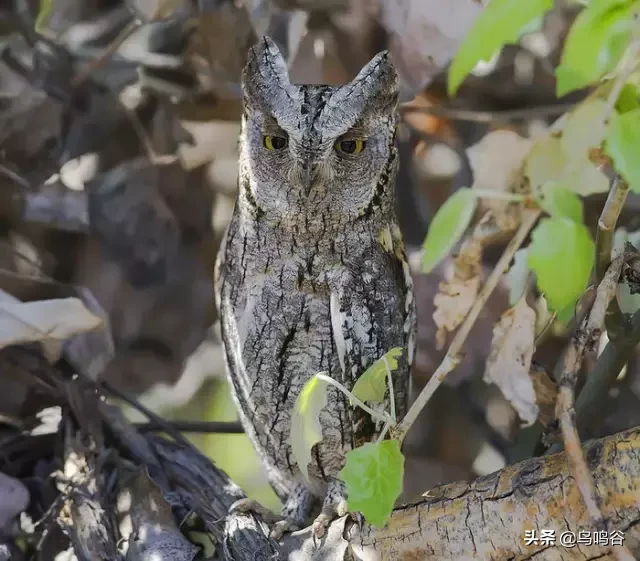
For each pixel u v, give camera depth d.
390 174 1.82
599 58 1.67
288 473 1.86
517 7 1.67
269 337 1.82
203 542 1.86
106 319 1.86
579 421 1.78
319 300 1.82
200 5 1.88
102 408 1.85
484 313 1.88
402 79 1.85
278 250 1.82
